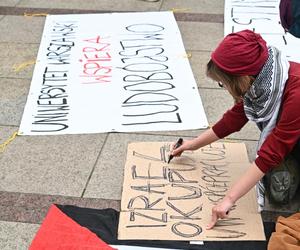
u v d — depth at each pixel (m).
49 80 4.24
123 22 5.30
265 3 5.69
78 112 3.81
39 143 3.51
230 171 3.09
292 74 2.56
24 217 2.89
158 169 3.11
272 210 2.88
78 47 4.79
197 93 4.01
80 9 5.70
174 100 3.92
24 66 4.54
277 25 5.16
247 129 3.58
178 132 3.59
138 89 4.07
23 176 3.21
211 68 2.55
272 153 2.53
